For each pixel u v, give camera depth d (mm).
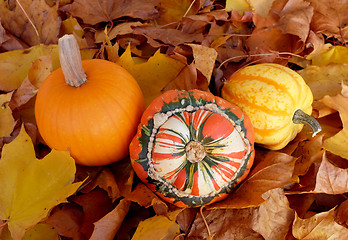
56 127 685
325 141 772
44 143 760
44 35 828
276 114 731
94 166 745
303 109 760
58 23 823
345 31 868
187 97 705
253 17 855
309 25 845
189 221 723
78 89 690
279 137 742
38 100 703
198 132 682
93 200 723
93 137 687
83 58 812
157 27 851
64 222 705
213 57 768
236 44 871
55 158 679
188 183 684
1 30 805
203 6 886
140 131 691
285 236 709
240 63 852
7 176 678
